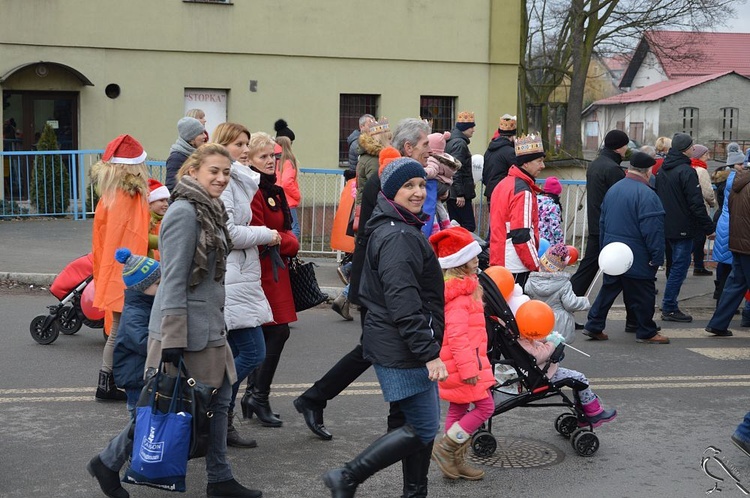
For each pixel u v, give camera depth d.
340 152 22.08
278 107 21.39
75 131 20.06
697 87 66.44
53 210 17.22
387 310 4.65
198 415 4.77
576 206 14.05
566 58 39.81
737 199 9.36
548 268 7.45
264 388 6.52
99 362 8.09
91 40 19.88
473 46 22.53
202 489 5.34
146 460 4.69
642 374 8.31
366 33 21.75
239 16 20.88
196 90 20.92
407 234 4.61
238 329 5.93
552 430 6.63
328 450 6.07
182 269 4.79
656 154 14.07
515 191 7.73
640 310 9.59
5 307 10.33
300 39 21.34
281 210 6.38
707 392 7.74
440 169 7.58
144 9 20.19
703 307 11.83
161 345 4.78
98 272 6.87
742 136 67.00
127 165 6.86
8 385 7.35
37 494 5.20
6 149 19.50
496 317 6.01
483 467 5.85
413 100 22.27
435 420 4.80
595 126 76.62
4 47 19.22
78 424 6.43
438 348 4.56
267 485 5.43
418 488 4.92
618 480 5.66
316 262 13.56
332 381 6.19
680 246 10.84
